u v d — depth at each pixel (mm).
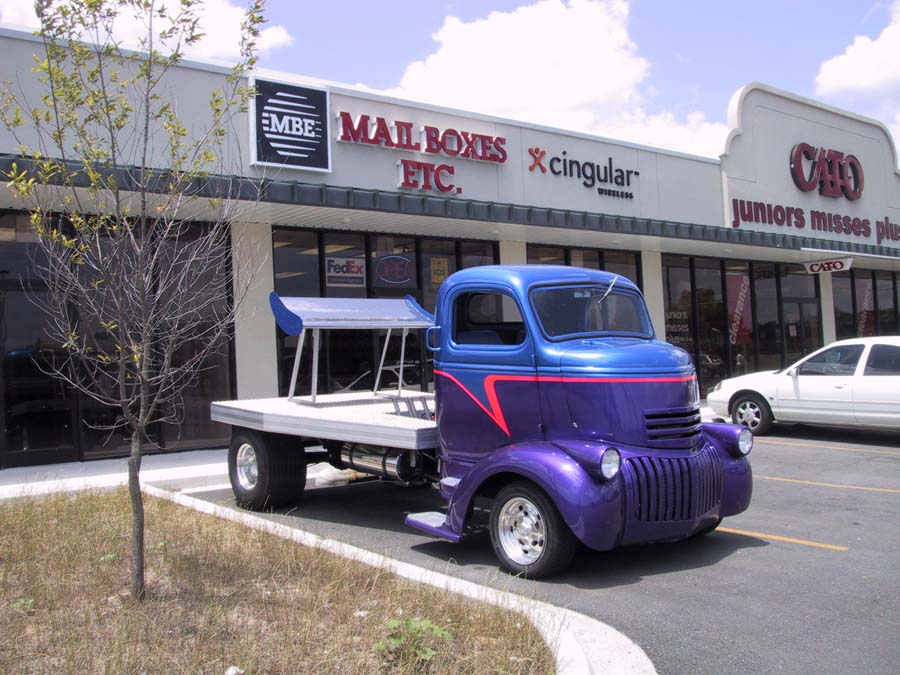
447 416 6824
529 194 15758
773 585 5559
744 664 4223
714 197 19812
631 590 5480
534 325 6301
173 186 5301
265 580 5316
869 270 25547
